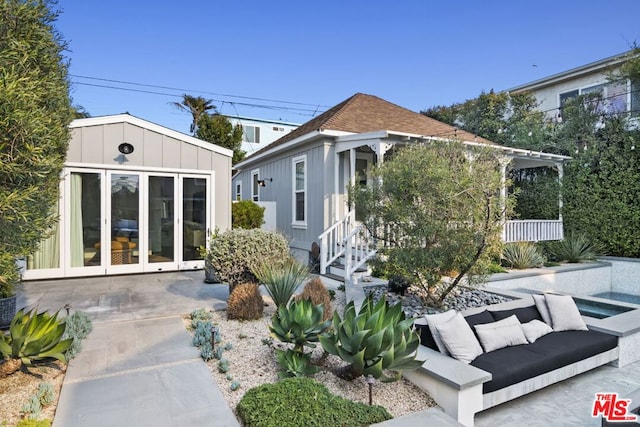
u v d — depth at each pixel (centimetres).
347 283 660
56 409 262
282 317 335
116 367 334
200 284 689
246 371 329
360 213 550
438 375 294
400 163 507
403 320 324
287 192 1093
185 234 820
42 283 688
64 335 382
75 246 729
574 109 1070
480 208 467
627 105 1052
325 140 898
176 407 267
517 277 769
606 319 452
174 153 809
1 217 280
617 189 942
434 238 480
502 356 345
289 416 235
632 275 895
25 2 314
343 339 304
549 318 436
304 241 992
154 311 512
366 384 317
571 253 938
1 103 264
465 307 534
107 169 748
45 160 298
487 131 1437
